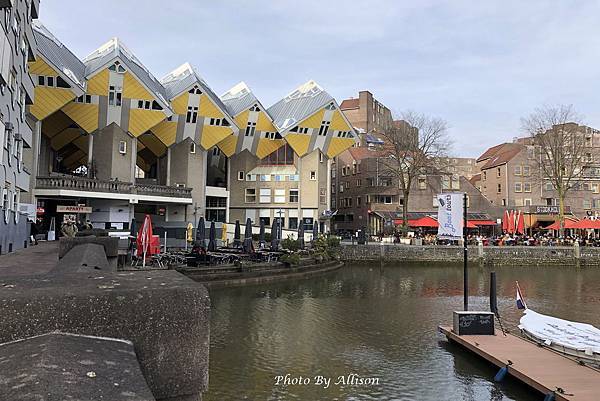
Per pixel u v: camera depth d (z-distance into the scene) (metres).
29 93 27.36
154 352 2.01
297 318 20.84
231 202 64.50
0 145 18.77
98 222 44.19
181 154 54.72
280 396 11.49
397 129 62.97
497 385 12.32
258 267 32.72
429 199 70.50
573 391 10.52
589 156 68.38
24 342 1.75
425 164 61.06
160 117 47.34
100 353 1.71
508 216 58.88
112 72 44.56
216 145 61.22
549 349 14.16
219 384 12.25
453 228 17.89
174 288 2.12
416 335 17.88
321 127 61.66
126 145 47.09
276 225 38.69
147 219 25.84
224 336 17.33
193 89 52.59
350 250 50.94
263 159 65.31
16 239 24.20
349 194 76.94
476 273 43.69
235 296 26.66
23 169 26.58
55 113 45.75
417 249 51.00
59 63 39.91
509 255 51.12
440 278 38.97
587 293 30.98
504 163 76.00
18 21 22.06
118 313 1.97
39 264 13.12
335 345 16.23
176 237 53.19
